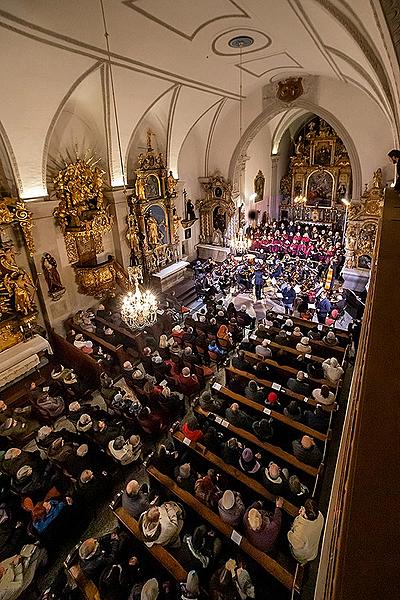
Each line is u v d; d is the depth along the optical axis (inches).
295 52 395.2
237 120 687.7
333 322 476.7
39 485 274.7
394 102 225.9
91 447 310.3
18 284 417.1
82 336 469.1
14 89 343.6
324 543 133.7
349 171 943.7
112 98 436.8
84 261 530.9
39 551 234.7
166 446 307.0
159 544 218.1
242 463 258.2
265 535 209.3
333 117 605.0
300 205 1054.4
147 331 492.1
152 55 368.5
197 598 188.5
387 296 92.0
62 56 332.2
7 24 266.7
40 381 431.2
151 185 614.2
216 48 377.1
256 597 201.5
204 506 237.3
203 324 486.0
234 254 774.5
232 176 738.2
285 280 671.1
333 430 315.6
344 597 35.6
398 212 183.8
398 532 39.7
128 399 347.6
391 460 47.9
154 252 649.0
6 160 405.4
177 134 615.8
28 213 423.5
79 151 491.8
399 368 64.6
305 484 263.3
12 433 344.5
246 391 330.3
